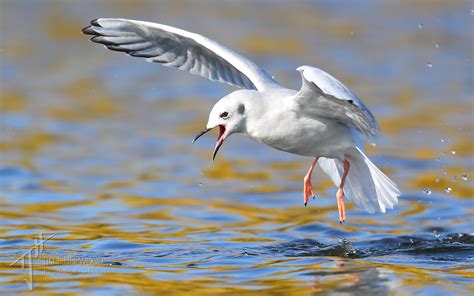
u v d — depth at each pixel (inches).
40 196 570.9
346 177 437.7
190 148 735.1
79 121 829.8
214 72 448.8
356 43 1235.9
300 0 1589.6
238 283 372.8
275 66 1068.5
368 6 1525.6
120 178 629.6
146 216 521.7
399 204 554.3
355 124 405.1
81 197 570.6
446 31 1311.5
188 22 1354.6
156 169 660.1
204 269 396.8
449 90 960.3
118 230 483.5
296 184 616.1
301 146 413.1
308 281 375.2
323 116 402.9
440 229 490.0
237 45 1186.6
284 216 526.3
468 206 546.6
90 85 1008.9
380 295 354.0
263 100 404.5
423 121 813.2
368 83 995.9
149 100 935.0
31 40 1259.2
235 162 689.6
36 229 481.4
